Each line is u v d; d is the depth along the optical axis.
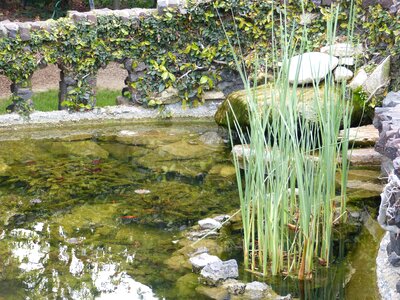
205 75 8.46
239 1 8.30
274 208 4.43
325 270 4.56
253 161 4.63
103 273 4.58
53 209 5.67
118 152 7.11
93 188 6.11
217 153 7.04
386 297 4.07
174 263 4.70
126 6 13.59
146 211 5.61
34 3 13.98
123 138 7.64
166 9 8.28
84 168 6.62
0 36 7.89
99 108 8.28
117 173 6.48
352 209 5.47
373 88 7.32
